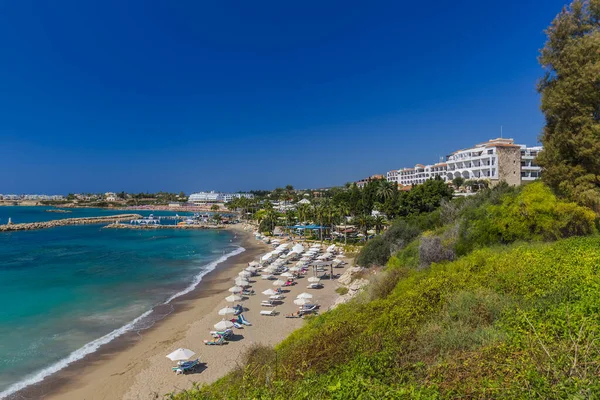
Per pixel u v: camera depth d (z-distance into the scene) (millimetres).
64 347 25812
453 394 6535
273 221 110500
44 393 20062
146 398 19375
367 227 74312
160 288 42875
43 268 55062
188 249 79125
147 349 25469
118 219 172250
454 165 92125
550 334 8086
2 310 34094
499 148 78188
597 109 22531
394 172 149500
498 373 6664
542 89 24812
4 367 22859
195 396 9195
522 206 22828
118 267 56219
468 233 24719
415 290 14922
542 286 11727
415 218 43031
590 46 21500
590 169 22234
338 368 9789
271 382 8711
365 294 22750
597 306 8953
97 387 20625
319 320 21312
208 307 35188
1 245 84312
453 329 10008
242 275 44344
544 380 5812
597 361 6012
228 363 23109
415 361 9141
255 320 30859
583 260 13773
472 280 14023
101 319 31750
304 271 49906
